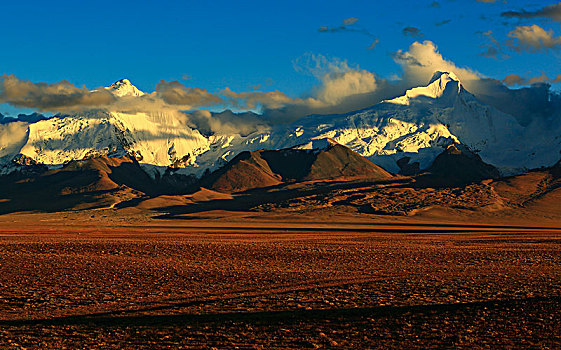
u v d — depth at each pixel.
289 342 36.84
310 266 77.12
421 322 41.88
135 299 50.78
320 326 40.66
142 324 41.38
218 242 127.81
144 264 77.69
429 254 98.69
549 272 72.19
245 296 52.38
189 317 43.41
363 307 46.84
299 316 43.62
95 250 101.31
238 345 36.16
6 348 35.09
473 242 136.25
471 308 46.16
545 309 45.75
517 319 42.62
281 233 178.25
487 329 39.91
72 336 38.28
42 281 60.44
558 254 101.69
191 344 36.41
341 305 47.81
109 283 59.47
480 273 70.31
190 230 194.62
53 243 118.69
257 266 76.38
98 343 36.59
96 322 42.00
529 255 98.56
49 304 48.31
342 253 98.12
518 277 66.00
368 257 91.31
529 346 36.03
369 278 65.06
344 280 63.16
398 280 62.97
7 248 103.75
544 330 39.66
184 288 56.75
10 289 55.12
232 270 71.31
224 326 40.59
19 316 44.03
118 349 35.47
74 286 57.31
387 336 38.28
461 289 56.06
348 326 40.78
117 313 45.00
